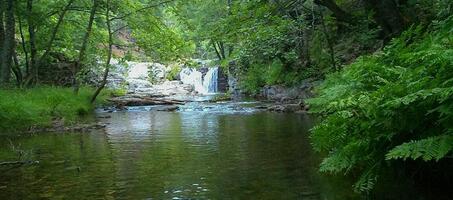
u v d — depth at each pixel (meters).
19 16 19.59
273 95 24.14
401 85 4.37
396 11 11.60
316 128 5.55
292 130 11.04
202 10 29.19
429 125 4.45
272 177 5.99
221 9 28.34
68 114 15.91
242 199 5.02
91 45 21.59
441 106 3.88
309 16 19.33
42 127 12.64
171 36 20.56
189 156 7.80
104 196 5.30
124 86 30.27
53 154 8.30
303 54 22.36
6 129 11.88
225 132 11.20
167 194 5.32
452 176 4.63
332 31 19.34
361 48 16.83
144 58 21.84
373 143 4.85
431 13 11.49
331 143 5.51
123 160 7.58
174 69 24.42
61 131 12.07
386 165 4.95
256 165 6.82
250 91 28.58
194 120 14.76
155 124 13.78
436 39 5.21
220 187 5.58
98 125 13.22
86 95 21.44
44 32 21.88
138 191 5.50
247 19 13.07
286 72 23.97
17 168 7.02
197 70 40.03
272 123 12.93
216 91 37.06
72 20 22.58
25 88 17.50
